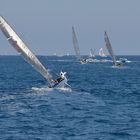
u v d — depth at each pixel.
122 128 91.44
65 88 170.25
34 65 158.25
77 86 195.38
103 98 148.50
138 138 82.56
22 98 141.00
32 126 92.31
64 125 94.00
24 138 80.88
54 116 106.00
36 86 185.75
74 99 141.50
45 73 161.62
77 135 84.12
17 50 154.00
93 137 82.62
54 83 165.38
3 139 79.81
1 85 197.88
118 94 163.62
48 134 84.62
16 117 103.56
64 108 120.06
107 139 81.44
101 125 94.75
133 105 130.00
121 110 118.31
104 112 114.00
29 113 110.00
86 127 92.06
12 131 87.00
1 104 125.88
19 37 153.75
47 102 131.75
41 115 107.06
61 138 81.31
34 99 138.25
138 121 100.38
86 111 115.38
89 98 146.62
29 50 156.12
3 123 95.44
